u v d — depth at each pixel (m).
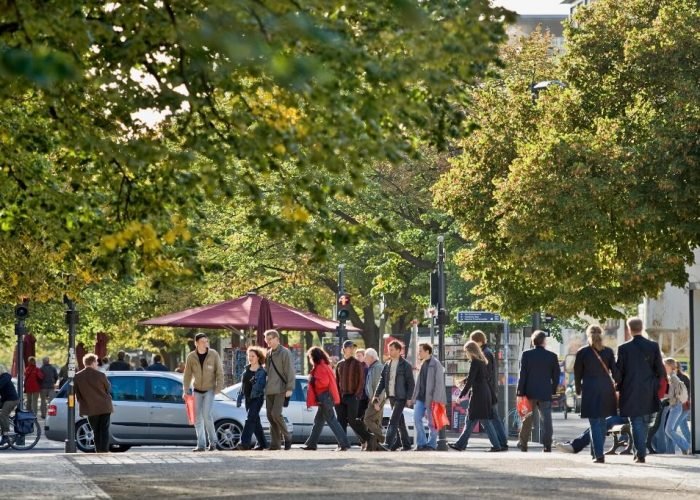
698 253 64.81
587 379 48.47
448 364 89.38
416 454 53.19
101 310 123.81
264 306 78.62
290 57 16.66
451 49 22.39
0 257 55.31
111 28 23.27
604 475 41.66
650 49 61.94
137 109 27.41
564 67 66.19
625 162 59.00
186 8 23.77
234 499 33.69
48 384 109.12
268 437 67.44
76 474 42.97
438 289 79.94
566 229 59.19
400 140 24.55
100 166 30.20
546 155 59.47
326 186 27.31
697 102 59.44
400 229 104.62
